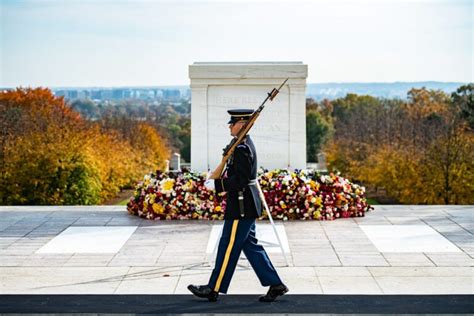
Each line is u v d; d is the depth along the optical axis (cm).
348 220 1051
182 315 634
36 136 2317
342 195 1064
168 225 1018
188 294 693
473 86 4484
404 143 2842
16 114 2891
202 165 1152
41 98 4344
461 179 2217
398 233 958
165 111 8000
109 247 886
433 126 3027
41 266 798
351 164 3241
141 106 8888
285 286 668
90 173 2295
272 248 875
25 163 2238
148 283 731
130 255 846
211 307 653
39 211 1132
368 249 870
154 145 4122
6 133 2623
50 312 639
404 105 4916
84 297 684
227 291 701
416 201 2338
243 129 674
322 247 880
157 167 3700
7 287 718
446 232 962
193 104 1148
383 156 2744
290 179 1063
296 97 1143
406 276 752
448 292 695
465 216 1076
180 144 5675
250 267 788
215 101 1148
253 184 675
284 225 1014
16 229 991
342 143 3650
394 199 2789
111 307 654
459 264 799
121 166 2775
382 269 780
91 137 2697
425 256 835
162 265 802
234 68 1138
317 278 746
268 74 1135
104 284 728
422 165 2341
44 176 2238
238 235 665
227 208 674
